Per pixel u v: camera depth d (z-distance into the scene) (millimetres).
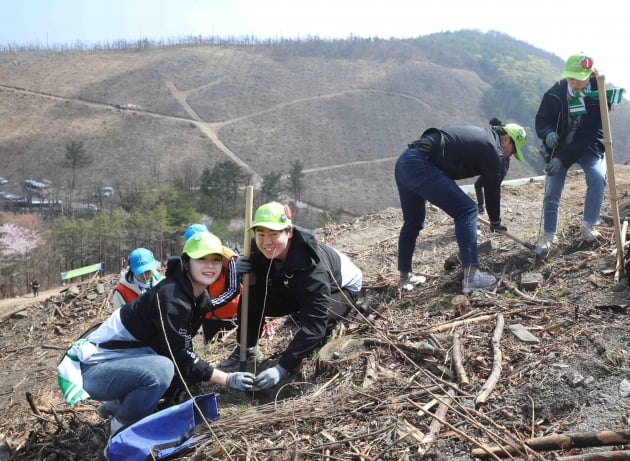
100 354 3590
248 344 4684
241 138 139750
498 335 3941
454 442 3035
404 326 4621
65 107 148750
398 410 3385
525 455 2764
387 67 196125
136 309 3594
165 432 3451
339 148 139500
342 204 108875
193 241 3572
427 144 4859
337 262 4816
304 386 4105
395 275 6418
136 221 59250
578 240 5605
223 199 81812
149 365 3498
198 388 4484
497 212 5211
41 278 49781
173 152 129500
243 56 198500
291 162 124750
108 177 112688
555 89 5152
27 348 7309
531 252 5664
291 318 5656
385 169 130250
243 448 3309
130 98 159250
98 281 9109
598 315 3990
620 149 145875
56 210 85250
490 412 3209
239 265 4258
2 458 4234
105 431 4254
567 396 3195
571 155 5180
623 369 3271
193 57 192375
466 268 4961
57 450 4148
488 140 4801
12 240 62031
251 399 4234
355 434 3264
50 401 5586
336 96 169125
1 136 128500
